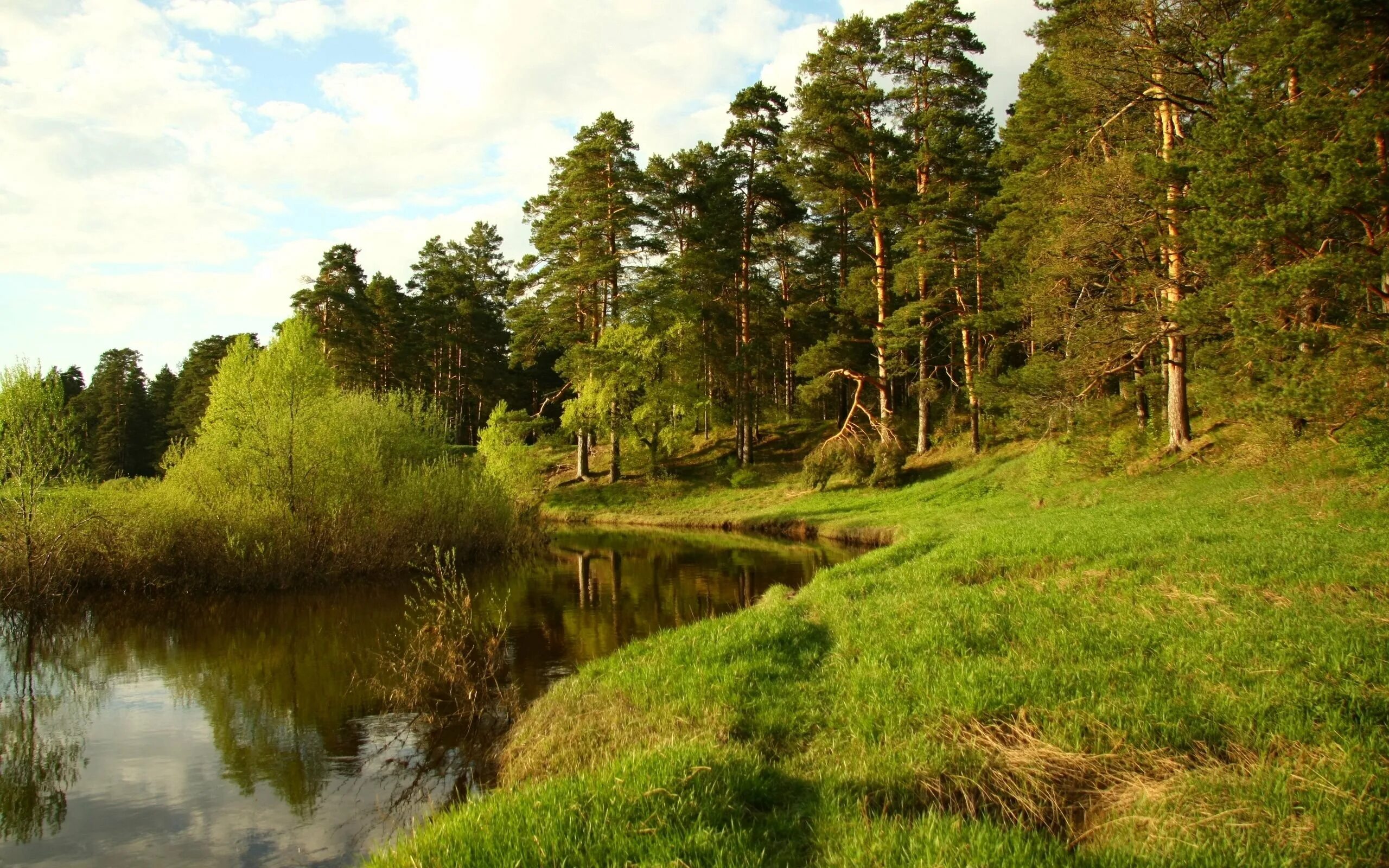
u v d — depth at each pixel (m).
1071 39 22.00
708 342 44.78
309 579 19.34
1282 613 8.54
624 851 4.36
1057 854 4.35
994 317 32.66
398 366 55.25
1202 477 21.14
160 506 18.67
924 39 34.38
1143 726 6.21
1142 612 9.37
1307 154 13.81
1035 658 8.01
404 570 21.39
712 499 40.41
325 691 10.98
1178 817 4.88
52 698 10.91
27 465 16.97
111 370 68.12
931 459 37.88
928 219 34.16
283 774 8.19
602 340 41.84
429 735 9.18
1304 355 15.27
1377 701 6.17
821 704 7.67
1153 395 30.09
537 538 28.02
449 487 24.12
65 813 7.34
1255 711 6.27
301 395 21.78
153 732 9.49
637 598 17.50
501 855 4.39
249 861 6.45
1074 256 23.77
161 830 6.99
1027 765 5.86
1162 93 21.58
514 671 11.54
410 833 6.74
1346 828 4.53
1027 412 26.48
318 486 20.75
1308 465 18.11
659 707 8.02
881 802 5.57
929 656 8.49
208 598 17.88
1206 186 15.74
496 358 61.69
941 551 15.64
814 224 44.66
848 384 48.00
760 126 42.50
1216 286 17.62
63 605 17.03
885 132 35.12
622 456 46.88
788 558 24.44
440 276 56.81
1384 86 13.54
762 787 5.59
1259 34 16.02
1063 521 18.19
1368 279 13.61
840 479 38.50
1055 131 25.88
